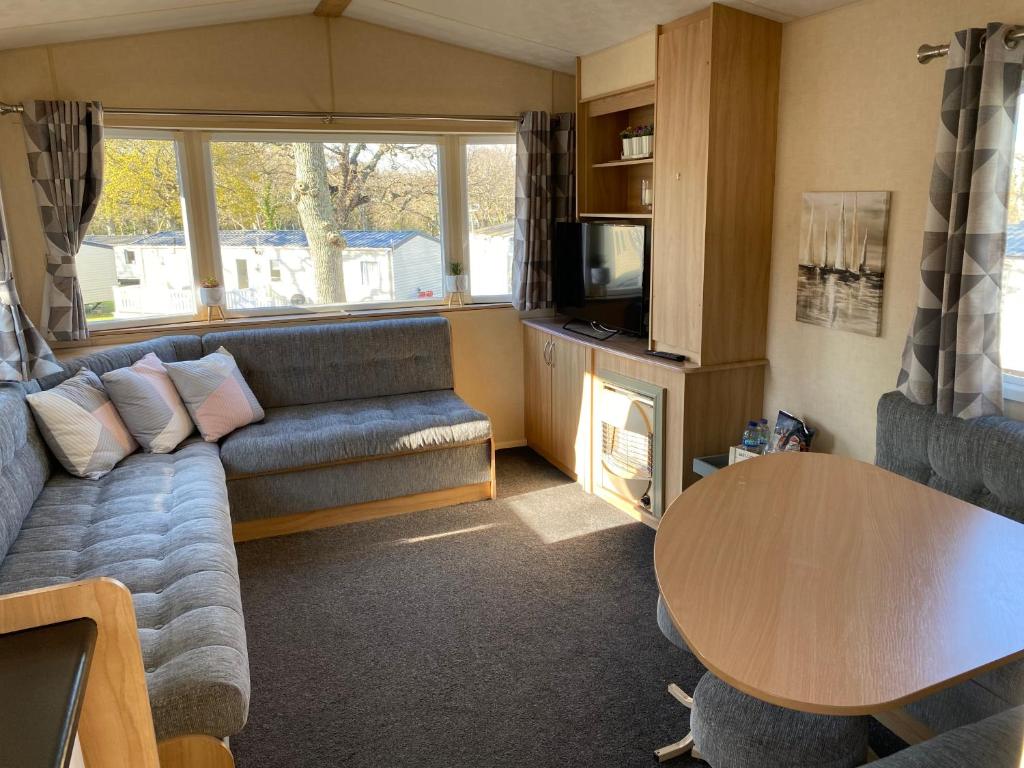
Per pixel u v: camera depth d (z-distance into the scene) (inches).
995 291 92.0
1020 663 73.0
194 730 71.0
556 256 178.4
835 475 87.0
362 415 153.3
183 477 122.1
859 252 115.1
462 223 182.2
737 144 127.0
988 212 90.0
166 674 72.8
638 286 148.8
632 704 94.0
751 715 67.0
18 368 123.3
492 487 157.4
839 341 121.7
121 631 33.1
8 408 110.1
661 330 142.3
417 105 168.7
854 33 113.4
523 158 174.4
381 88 165.5
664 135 135.9
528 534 141.5
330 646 107.0
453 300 184.7
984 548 69.5
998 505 88.7
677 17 129.0
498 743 87.7
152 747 35.5
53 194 141.6
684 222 132.7
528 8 136.5
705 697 70.5
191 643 77.7
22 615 31.3
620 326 156.6
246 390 149.5
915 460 99.7
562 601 117.7
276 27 155.8
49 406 121.0
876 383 116.0
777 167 131.0
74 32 136.1
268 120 158.6
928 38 102.3
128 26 139.4
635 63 147.3
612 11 131.2
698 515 76.8
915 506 78.4
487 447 154.7
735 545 70.5
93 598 32.2
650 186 161.3
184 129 156.1
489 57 172.2
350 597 120.0
